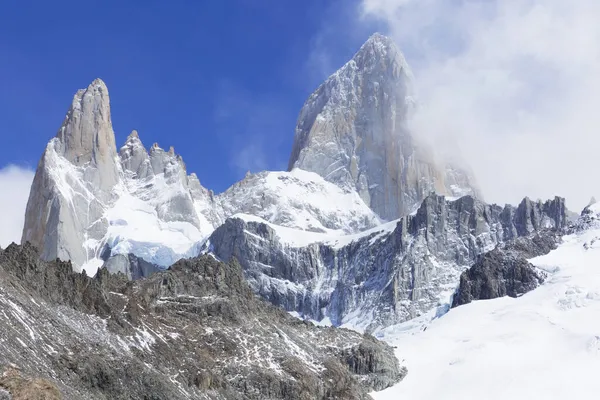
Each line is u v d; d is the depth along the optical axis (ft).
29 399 595.47
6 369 625.00
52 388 611.88
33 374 648.38
